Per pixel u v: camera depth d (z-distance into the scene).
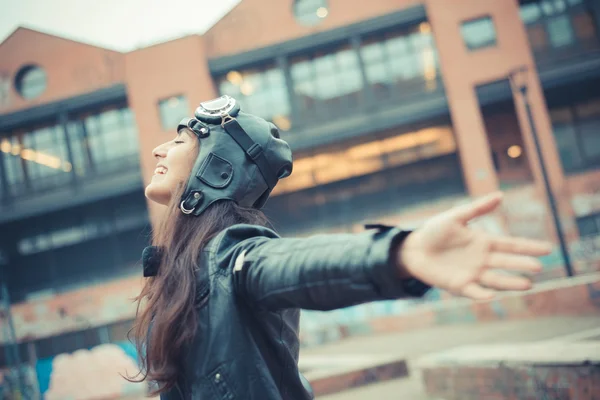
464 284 0.64
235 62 26.12
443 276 0.66
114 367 21.38
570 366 3.70
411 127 26.66
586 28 25.34
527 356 4.20
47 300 25.19
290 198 26.95
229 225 1.16
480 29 24.92
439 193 26.02
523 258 0.65
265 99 26.81
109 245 27.09
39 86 27.44
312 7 26.66
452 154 26.16
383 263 0.71
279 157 1.30
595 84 25.16
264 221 1.25
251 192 1.25
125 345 21.69
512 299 13.41
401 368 8.18
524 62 24.30
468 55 24.70
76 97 26.48
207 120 1.27
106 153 26.98
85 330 24.98
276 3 26.53
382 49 26.55
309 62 26.92
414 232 0.72
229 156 1.24
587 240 22.20
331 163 26.98
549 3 25.78
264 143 1.28
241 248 1.01
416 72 26.12
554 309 12.27
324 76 26.73
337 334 20.94
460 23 24.97
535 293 12.71
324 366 9.43
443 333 14.43
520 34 24.47
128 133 27.05
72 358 21.42
